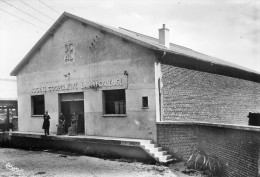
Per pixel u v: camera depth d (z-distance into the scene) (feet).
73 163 49.01
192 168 43.06
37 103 72.84
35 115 71.77
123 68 55.47
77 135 61.26
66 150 61.05
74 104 65.98
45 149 64.95
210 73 67.72
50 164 48.80
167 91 53.57
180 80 57.00
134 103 53.67
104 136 57.93
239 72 82.02
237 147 31.40
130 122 54.13
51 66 68.39
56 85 67.10
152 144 49.44
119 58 56.18
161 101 51.75
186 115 57.82
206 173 39.47
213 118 67.00
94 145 55.88
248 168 28.45
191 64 60.75
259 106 92.27
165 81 53.26
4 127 91.91
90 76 60.75
